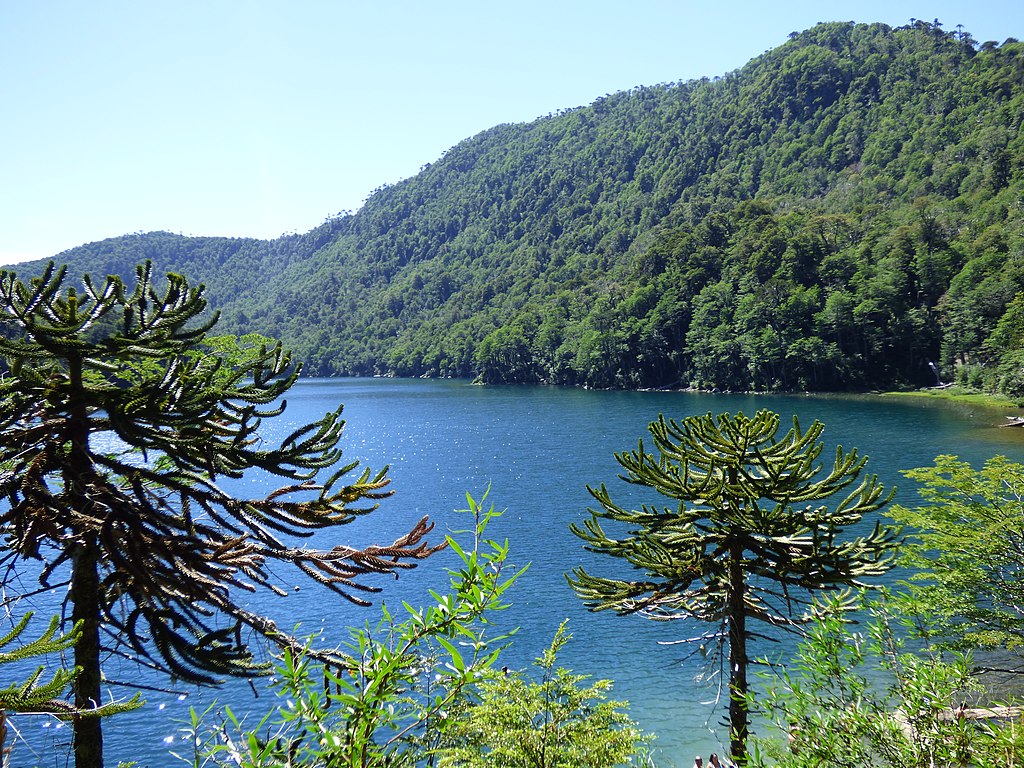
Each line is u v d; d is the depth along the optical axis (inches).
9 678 816.3
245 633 657.6
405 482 2138.3
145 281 271.6
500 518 1668.3
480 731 296.2
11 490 252.8
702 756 738.8
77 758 270.1
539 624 1081.4
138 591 272.2
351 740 161.3
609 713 320.2
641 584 591.5
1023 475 640.4
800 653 273.6
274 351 309.4
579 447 2719.0
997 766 208.4
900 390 4205.2
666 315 5354.3
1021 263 4087.1
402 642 179.6
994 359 3789.4
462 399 5221.5
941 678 235.5
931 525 685.3
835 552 538.9
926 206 5812.0
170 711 804.6
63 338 250.8
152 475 273.7
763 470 571.8
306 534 282.4
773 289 4881.9
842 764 230.5
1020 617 631.8
